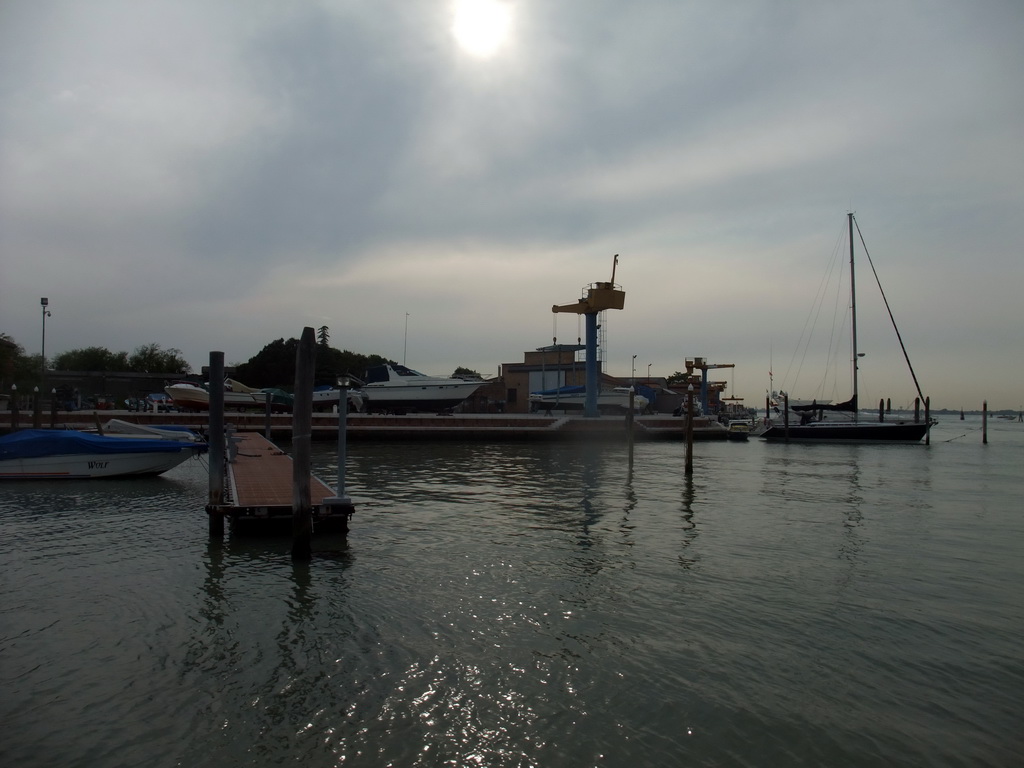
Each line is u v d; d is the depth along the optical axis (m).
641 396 73.81
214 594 10.71
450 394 62.66
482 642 8.74
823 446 53.56
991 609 10.38
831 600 10.72
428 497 21.52
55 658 8.16
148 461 25.03
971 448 53.41
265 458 26.73
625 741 6.43
